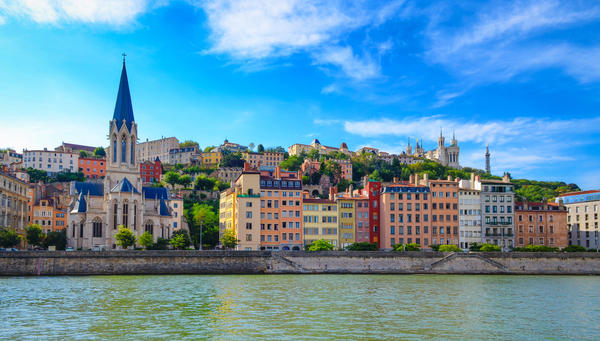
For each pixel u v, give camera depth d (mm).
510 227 184750
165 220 196625
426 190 182000
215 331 59844
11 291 92250
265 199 175125
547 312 76000
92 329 60500
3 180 163625
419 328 62844
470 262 141500
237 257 135375
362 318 68500
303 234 177000
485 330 62594
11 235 151375
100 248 171125
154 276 125438
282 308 75812
